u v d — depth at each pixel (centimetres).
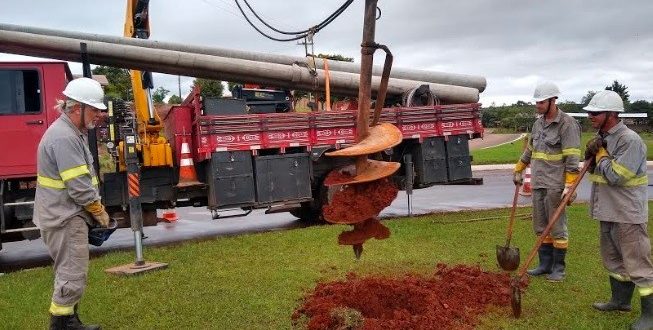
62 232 454
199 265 701
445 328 475
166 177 988
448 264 688
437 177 1181
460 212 1145
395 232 882
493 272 649
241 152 1004
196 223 1226
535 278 632
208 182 1004
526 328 483
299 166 1057
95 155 865
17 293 612
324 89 1220
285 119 1039
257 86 1213
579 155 612
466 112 1216
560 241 619
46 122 873
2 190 845
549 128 629
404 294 541
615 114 497
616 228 503
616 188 498
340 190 414
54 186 455
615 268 519
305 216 1209
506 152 3294
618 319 502
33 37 942
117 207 952
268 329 486
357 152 377
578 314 515
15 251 996
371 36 387
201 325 497
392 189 405
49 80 877
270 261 715
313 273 653
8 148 854
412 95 1230
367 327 457
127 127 803
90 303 557
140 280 637
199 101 977
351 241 414
